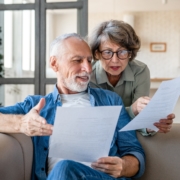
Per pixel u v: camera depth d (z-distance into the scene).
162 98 1.12
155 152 1.45
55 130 1.04
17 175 1.23
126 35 1.49
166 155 1.45
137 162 1.29
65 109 1.00
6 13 2.51
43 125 1.10
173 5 6.21
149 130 1.44
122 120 1.40
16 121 1.22
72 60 1.36
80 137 1.07
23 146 1.30
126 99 1.70
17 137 1.30
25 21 2.57
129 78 1.64
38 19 2.29
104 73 1.63
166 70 6.83
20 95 2.37
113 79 1.67
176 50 6.78
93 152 1.13
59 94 1.42
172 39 6.78
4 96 2.38
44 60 2.29
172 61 6.81
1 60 2.52
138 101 1.40
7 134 1.28
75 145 1.09
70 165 1.04
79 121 1.03
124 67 1.55
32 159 1.36
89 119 1.04
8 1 2.33
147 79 1.71
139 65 1.71
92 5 6.19
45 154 1.35
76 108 1.00
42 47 2.29
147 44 6.85
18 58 2.66
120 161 1.16
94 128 1.06
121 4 6.12
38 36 2.29
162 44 6.79
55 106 1.42
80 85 1.37
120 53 1.51
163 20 6.77
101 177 1.12
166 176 1.44
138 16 6.83
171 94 1.14
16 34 2.72
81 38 1.43
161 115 1.21
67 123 1.03
